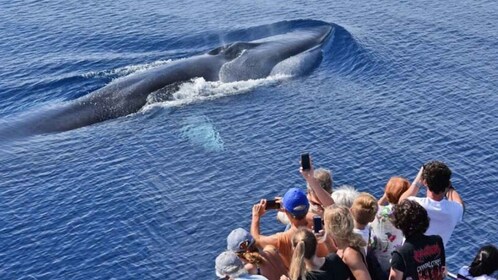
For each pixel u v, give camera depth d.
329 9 54.50
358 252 16.75
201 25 53.81
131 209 32.34
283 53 46.34
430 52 46.03
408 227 16.92
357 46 46.94
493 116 38.12
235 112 40.91
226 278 17.66
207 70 44.94
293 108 40.69
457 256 27.89
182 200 32.78
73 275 28.28
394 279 16.97
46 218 32.06
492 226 29.62
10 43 52.88
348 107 40.19
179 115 41.25
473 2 53.28
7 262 29.23
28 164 36.91
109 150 37.91
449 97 40.41
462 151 35.16
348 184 33.34
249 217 31.23
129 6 57.84
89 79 46.91
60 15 56.97
